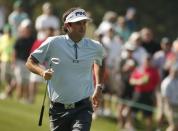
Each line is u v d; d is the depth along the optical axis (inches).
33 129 1266.0
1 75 1612.9
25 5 2532.0
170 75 1331.2
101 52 765.3
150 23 2810.0
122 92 1407.5
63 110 759.1
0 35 1801.2
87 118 751.7
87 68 757.9
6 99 1536.7
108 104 1464.1
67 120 759.1
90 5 2723.9
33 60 757.9
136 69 1407.5
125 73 1414.9
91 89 763.4
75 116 757.3
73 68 751.7
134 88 1401.3
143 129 1438.2
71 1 2628.0
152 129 1424.7
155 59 1505.9
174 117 1330.0
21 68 1510.8
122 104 1405.0
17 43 1509.6
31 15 2541.8
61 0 2620.6
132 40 1470.2
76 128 745.6
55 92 757.3
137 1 2829.7
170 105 1331.2
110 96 1448.1
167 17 2864.2
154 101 1405.0
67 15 750.5
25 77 1514.5
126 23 1706.4
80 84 754.2
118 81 1425.9
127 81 1407.5
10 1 2456.9
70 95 753.6
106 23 1540.4
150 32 1528.1
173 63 1430.9
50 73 723.4
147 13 2832.2
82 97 755.4
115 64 1460.4
